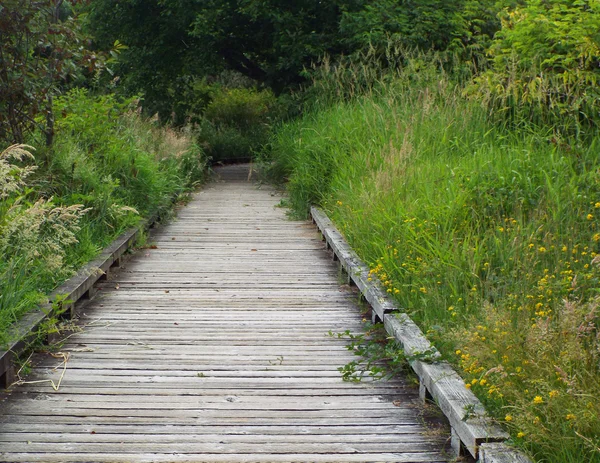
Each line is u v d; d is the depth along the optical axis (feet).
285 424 12.63
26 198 23.66
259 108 86.74
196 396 13.85
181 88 67.77
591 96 28.27
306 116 46.50
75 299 18.98
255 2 54.13
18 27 24.18
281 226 35.04
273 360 16.05
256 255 28.04
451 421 11.69
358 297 21.68
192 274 24.67
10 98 24.66
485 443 10.25
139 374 15.01
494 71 34.86
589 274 15.70
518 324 13.64
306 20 57.77
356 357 16.31
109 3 61.72
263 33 60.08
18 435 11.95
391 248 20.72
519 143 27.55
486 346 12.65
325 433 12.29
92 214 26.53
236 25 60.13
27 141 26.78
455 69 40.32
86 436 11.96
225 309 20.27
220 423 12.60
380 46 49.55
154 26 64.28
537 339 11.63
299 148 41.04
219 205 42.34
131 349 16.62
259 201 44.21
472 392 12.33
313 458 11.33
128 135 36.27
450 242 19.57
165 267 25.75
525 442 10.18
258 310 20.24
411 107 34.63
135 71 64.23
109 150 31.48
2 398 13.57
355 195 27.78
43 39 25.34
